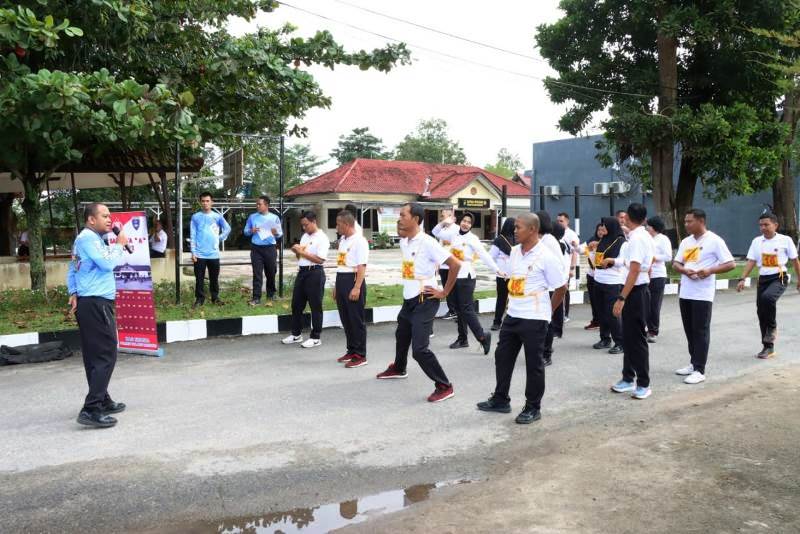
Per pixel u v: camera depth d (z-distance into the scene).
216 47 12.05
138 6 10.16
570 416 5.62
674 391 6.45
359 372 7.21
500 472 4.38
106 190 29.64
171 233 16.19
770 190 26.86
